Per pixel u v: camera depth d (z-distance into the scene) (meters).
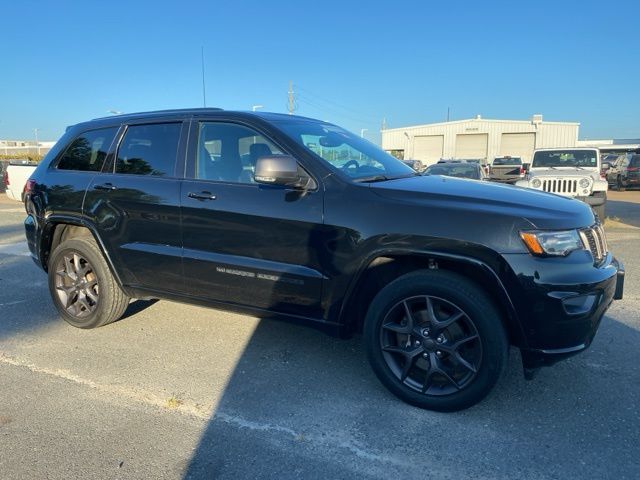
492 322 2.88
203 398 3.31
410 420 3.04
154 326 4.60
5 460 2.66
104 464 2.63
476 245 2.86
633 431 2.89
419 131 50.78
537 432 2.90
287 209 3.36
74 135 4.54
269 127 3.60
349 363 3.81
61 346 4.17
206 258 3.69
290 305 3.49
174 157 3.91
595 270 2.93
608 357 3.84
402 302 3.11
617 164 26.64
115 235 4.10
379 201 3.15
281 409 3.17
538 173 11.86
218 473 2.57
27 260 7.37
